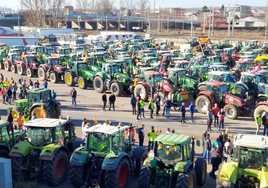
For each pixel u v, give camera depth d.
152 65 39.34
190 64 43.22
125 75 32.50
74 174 12.93
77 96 32.12
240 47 63.53
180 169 12.06
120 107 28.14
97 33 107.94
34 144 13.85
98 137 13.21
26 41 64.25
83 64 35.91
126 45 62.06
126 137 14.81
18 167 13.44
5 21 134.62
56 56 41.69
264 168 11.46
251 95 28.39
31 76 42.25
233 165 11.75
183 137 13.09
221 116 21.73
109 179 12.50
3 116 25.28
